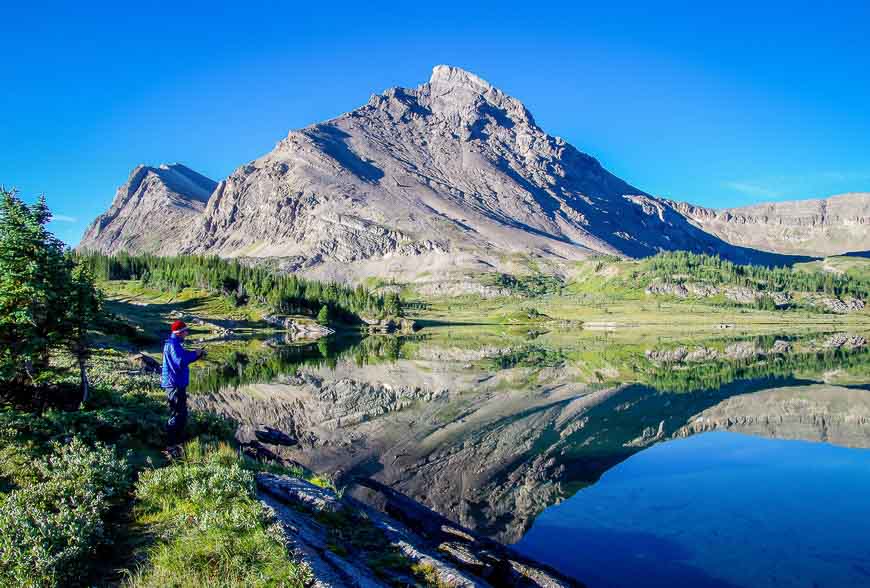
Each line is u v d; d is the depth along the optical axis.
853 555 14.69
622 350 103.25
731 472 23.45
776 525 17.11
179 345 16.62
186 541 9.14
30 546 8.55
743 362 77.38
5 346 18.80
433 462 26.33
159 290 173.00
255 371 65.06
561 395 48.56
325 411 40.09
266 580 8.13
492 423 35.97
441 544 13.74
